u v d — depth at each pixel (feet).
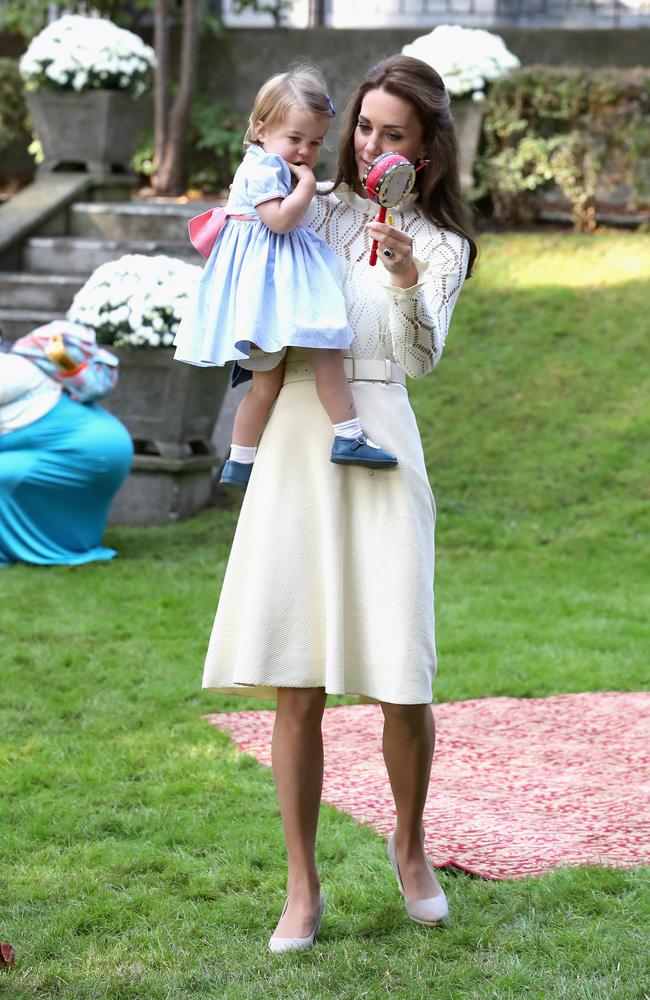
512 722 34.17
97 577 48.67
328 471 21.20
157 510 57.00
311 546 21.30
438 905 22.02
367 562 21.31
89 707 34.81
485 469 57.82
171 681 37.06
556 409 60.80
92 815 27.20
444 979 20.03
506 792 28.78
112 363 51.24
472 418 60.85
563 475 56.85
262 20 93.15
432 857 24.62
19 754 31.12
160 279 55.31
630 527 53.36
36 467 49.96
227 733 32.89
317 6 92.48
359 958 20.72
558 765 30.73
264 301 20.86
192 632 42.22
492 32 85.92
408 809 21.97
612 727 33.65
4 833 26.32
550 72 73.26
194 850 25.46
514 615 44.60
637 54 83.97
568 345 64.54
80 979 20.20
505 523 54.39
